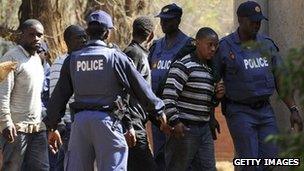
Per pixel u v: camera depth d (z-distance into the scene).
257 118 22.84
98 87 19.94
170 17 25.11
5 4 40.19
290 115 23.28
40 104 24.08
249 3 22.70
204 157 22.70
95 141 19.98
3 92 23.00
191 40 25.28
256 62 22.66
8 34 37.47
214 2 70.81
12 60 23.50
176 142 22.42
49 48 36.72
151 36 23.84
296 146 9.47
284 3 25.22
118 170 19.75
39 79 23.94
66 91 20.69
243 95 22.67
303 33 24.38
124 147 20.00
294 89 9.62
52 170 28.09
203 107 22.47
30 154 24.02
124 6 39.84
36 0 37.22
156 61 25.47
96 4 38.81
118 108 20.05
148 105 20.20
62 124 25.14
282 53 25.38
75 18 38.19
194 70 22.33
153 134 25.41
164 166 25.12
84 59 20.12
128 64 20.12
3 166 23.72
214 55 22.73
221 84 22.62
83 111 20.02
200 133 22.52
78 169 20.14
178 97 22.39
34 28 23.61
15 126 23.47
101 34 20.39
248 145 22.64
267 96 22.72
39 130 23.97
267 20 23.41
